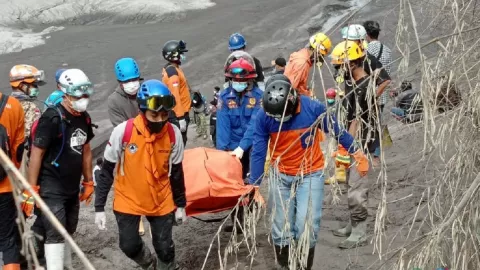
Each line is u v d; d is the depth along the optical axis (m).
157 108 4.61
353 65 4.86
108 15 32.22
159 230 5.09
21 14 32.56
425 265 3.33
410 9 2.92
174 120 6.44
